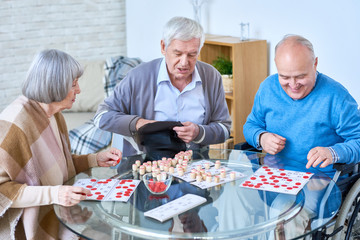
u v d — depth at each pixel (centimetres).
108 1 504
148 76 235
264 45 350
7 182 179
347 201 203
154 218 163
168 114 238
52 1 483
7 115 185
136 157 224
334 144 217
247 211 168
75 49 504
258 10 354
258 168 207
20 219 189
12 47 479
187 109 238
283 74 202
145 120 230
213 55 379
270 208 170
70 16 494
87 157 220
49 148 195
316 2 312
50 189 177
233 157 222
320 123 212
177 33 212
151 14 470
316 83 212
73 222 164
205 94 240
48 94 183
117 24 515
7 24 471
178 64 219
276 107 223
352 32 295
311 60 200
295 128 219
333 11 303
